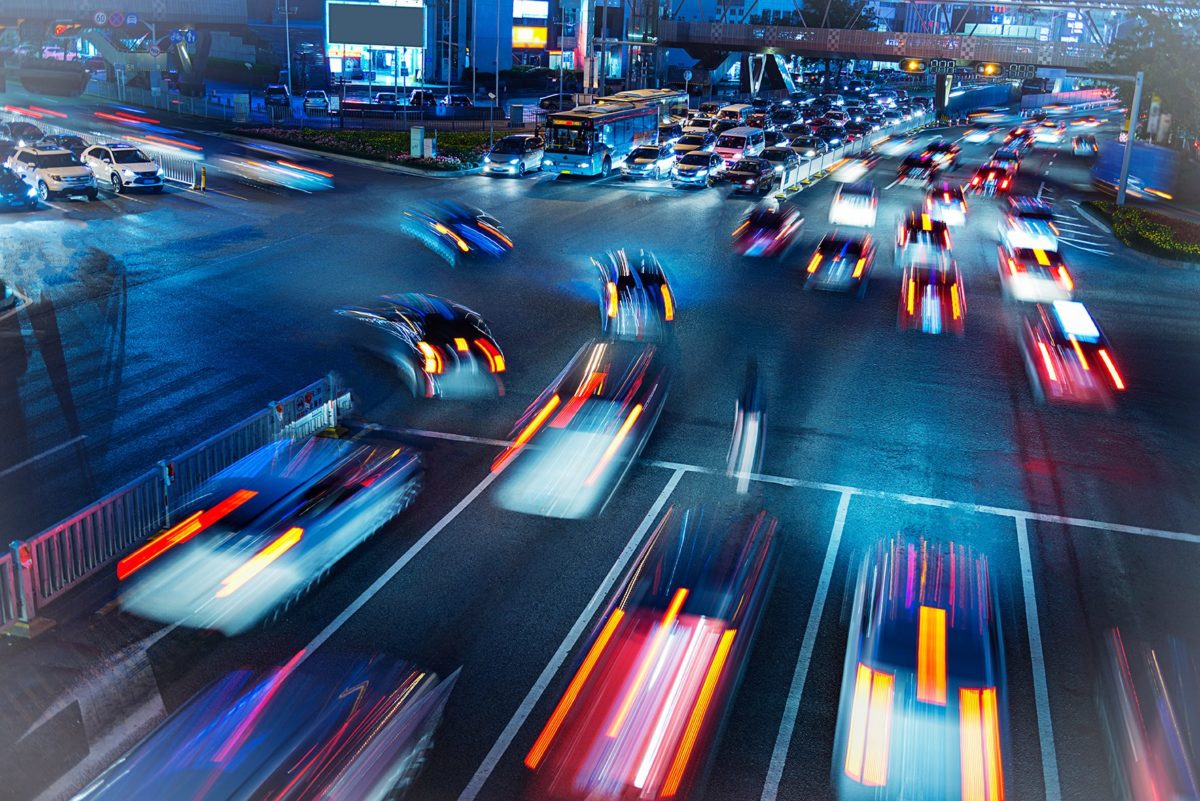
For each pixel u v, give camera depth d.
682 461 17.22
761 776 9.45
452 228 37.38
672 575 12.66
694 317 27.22
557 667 11.10
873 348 24.95
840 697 10.58
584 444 17.72
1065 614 12.65
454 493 15.59
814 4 127.38
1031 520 15.43
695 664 10.80
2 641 11.41
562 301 28.41
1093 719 10.52
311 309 26.44
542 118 78.50
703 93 110.56
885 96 125.00
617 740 9.78
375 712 10.11
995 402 21.17
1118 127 110.19
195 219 38.22
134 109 78.50
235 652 11.25
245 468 14.87
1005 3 75.31
